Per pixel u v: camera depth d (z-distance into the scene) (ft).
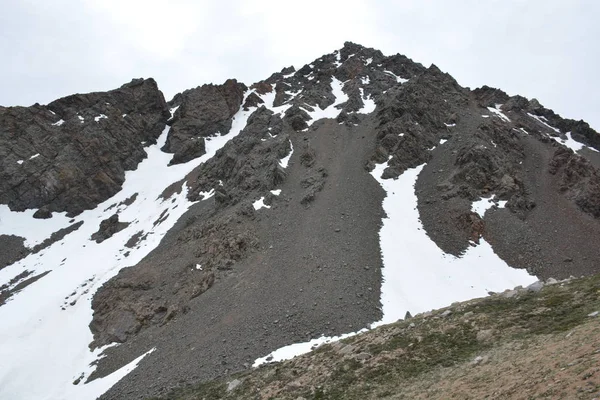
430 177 283.38
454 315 101.35
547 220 247.91
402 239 211.41
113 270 253.44
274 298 168.04
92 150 394.73
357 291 163.73
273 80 589.32
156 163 422.00
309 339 139.54
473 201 254.27
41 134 405.80
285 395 93.61
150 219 320.09
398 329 105.91
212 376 130.82
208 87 491.72
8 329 214.48
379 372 87.04
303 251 199.93
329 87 470.80
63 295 240.12
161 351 160.15
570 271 208.64
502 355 72.23
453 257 205.87
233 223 241.96
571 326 72.90
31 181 375.45
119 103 453.17
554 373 52.65
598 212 256.32
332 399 83.41
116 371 161.07
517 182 271.49
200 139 425.28
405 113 344.90
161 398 126.00
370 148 320.29
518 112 409.08
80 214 361.30
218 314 169.58
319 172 289.33
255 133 371.76
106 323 201.98
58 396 160.04
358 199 249.55
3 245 320.91
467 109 385.09
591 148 382.01
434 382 73.20
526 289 101.30
